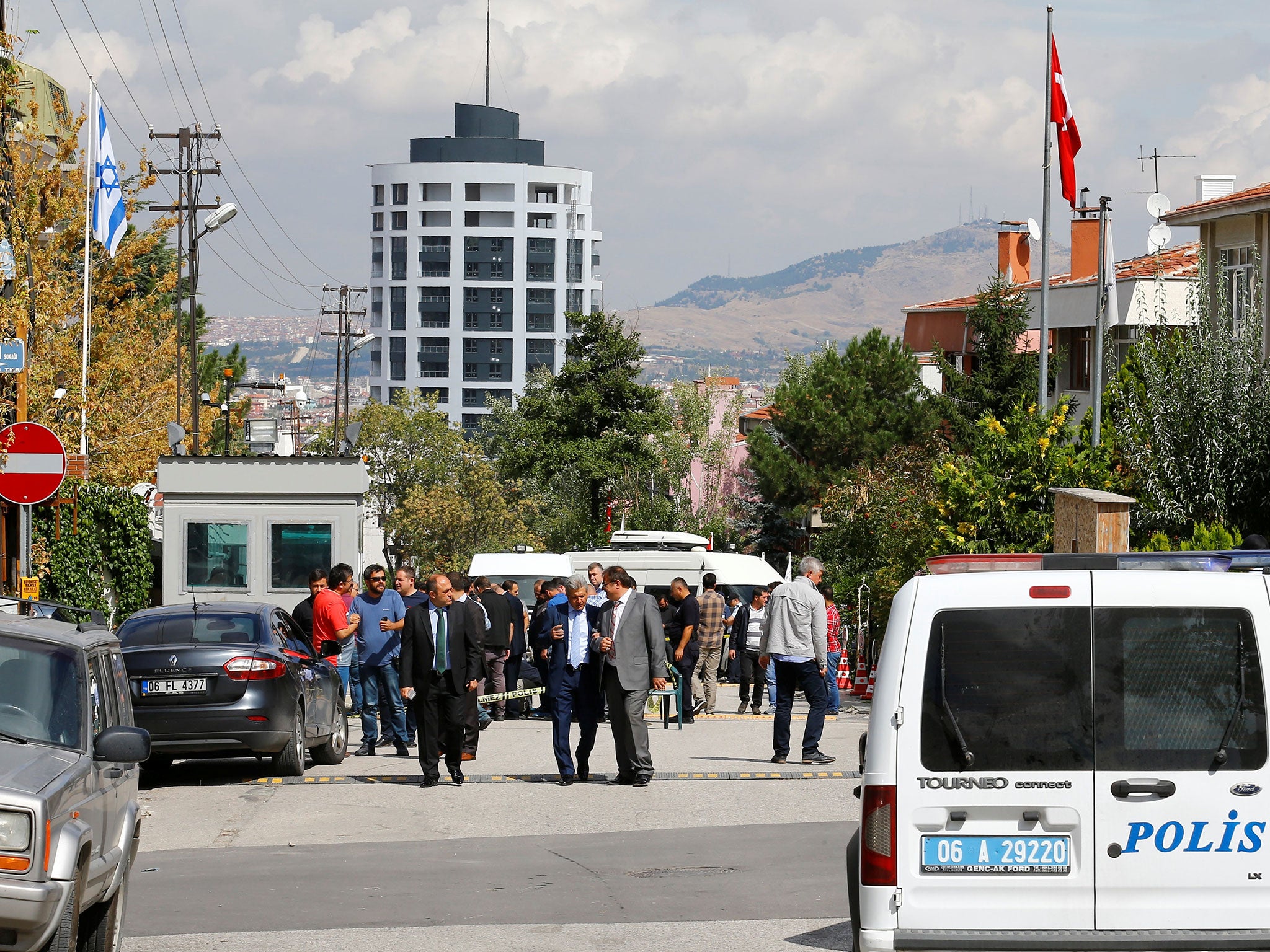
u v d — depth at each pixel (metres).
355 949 14.59
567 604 26.88
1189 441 36.56
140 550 47.41
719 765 29.16
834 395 94.81
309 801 24.86
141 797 25.53
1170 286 67.81
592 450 122.50
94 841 12.45
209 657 26.30
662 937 15.12
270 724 26.34
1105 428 40.66
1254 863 10.86
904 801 11.07
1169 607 11.05
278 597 46.84
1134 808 10.92
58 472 29.20
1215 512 35.75
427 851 20.27
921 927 11.02
